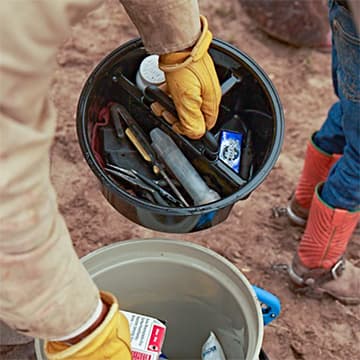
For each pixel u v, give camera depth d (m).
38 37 0.78
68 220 2.00
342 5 1.29
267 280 1.90
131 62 1.45
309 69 2.42
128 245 1.45
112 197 1.33
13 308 0.88
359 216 1.71
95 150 1.43
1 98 0.77
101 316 1.00
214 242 1.97
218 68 1.45
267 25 2.47
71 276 0.92
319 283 1.84
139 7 1.15
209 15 2.56
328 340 1.80
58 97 2.29
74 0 0.80
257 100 1.42
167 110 1.40
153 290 1.54
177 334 1.63
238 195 1.29
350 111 1.43
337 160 1.71
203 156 1.41
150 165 1.45
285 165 2.15
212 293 1.47
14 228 0.81
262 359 1.46
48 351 1.03
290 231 2.00
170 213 1.26
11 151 0.79
